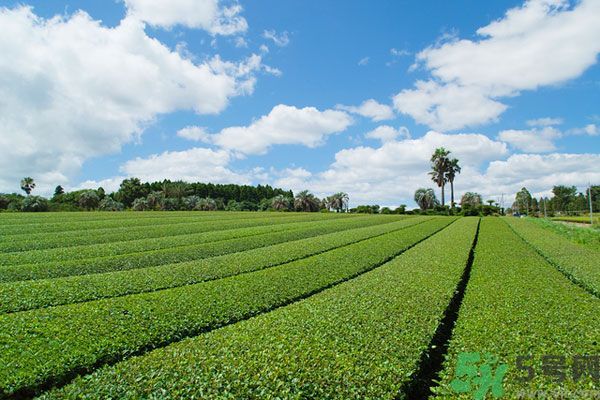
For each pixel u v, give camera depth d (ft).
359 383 22.95
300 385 22.63
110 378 24.80
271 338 30.27
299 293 49.62
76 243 99.09
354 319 34.42
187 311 40.34
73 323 36.17
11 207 235.61
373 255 77.77
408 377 24.26
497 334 30.76
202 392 22.20
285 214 230.27
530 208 435.94
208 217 185.78
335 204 403.54
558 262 67.05
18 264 72.54
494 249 87.04
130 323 36.50
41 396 23.27
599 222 185.98
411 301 40.37
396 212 288.30
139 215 187.83
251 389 22.31
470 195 352.49
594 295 46.88
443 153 301.43
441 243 96.12
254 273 59.98
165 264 75.77
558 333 30.68
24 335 33.17
